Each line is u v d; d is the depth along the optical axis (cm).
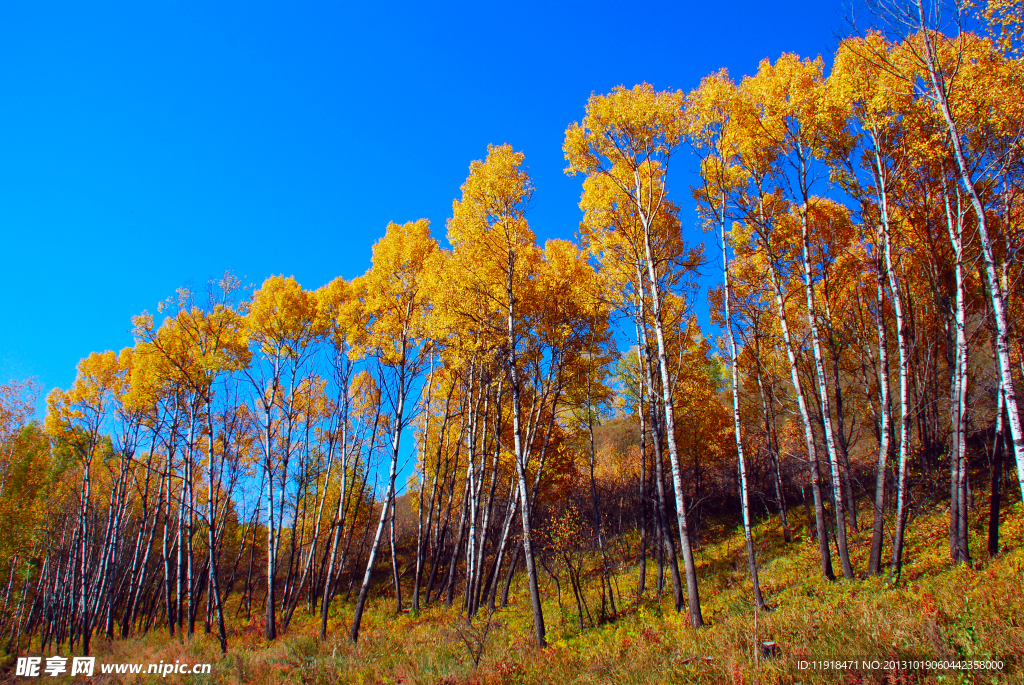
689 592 962
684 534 996
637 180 1188
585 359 1502
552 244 1503
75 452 2389
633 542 2136
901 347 1061
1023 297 1108
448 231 1344
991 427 1467
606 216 1283
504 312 1300
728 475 2486
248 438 2023
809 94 1126
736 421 1096
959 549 963
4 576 2420
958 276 1010
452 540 2502
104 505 2745
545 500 1742
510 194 1290
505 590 1617
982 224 764
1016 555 853
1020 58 838
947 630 581
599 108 1175
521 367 1383
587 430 1891
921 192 1135
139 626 2517
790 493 2264
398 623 1578
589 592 1501
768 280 1299
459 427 2136
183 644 1472
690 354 1808
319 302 1812
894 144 1077
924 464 1481
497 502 2028
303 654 1208
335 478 2569
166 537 1927
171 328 1725
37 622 2912
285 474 1784
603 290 1355
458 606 1666
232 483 2075
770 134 1165
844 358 1700
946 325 1255
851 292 1472
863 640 594
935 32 830
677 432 1992
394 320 1605
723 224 1195
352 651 1150
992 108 905
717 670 644
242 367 1747
